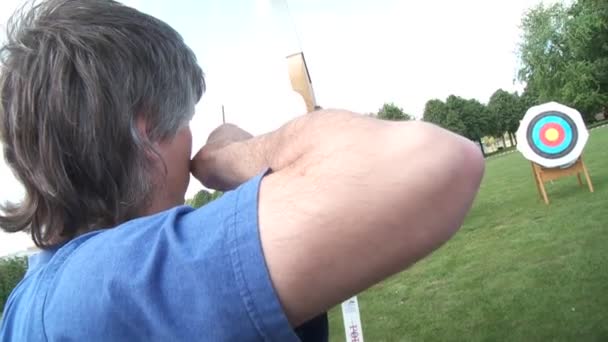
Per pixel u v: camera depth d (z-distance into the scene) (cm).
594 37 1742
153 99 58
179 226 47
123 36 58
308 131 51
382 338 328
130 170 57
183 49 65
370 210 42
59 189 56
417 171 42
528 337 274
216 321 41
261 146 59
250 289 41
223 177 62
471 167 44
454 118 2681
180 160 63
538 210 507
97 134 55
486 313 316
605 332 253
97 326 44
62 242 59
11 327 53
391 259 43
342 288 43
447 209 43
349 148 45
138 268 45
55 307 47
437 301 354
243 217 44
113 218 57
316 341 57
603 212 431
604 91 1789
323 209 42
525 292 323
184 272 43
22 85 56
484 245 443
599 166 647
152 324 42
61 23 58
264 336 41
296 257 41
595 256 342
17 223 59
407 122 47
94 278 46
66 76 55
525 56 1883
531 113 529
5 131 58
